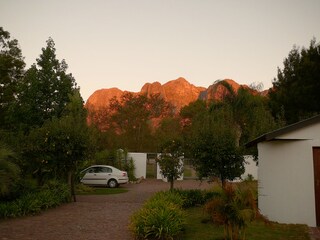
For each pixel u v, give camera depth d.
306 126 10.07
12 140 15.69
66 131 14.19
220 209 7.07
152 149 54.25
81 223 9.62
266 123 17.12
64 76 23.52
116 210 11.98
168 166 15.57
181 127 53.22
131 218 8.82
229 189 7.23
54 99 22.95
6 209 10.38
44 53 23.36
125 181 22.97
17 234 8.19
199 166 13.95
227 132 14.09
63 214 11.08
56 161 14.12
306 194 9.94
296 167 10.11
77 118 19.28
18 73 31.67
